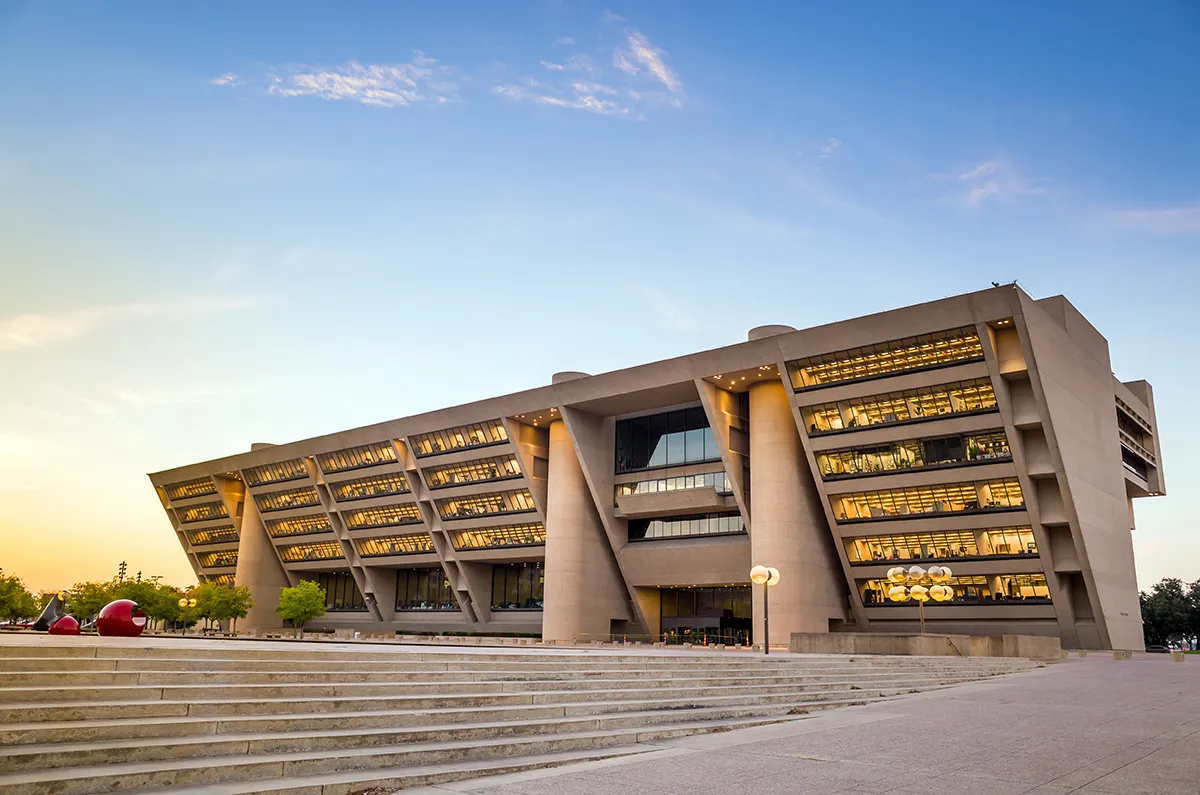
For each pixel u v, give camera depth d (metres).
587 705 15.69
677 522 70.00
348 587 101.31
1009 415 51.66
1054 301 57.31
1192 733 13.71
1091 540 53.84
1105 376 63.19
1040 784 9.67
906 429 55.09
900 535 57.81
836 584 62.88
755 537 60.84
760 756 11.48
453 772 11.05
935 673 28.67
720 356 60.31
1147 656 53.09
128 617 24.12
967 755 11.53
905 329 52.53
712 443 67.69
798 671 24.56
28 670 12.39
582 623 70.19
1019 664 34.91
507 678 17.33
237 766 10.13
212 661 14.09
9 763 9.25
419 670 16.39
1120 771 10.43
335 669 15.30
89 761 9.74
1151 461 76.06
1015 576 55.34
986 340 50.53
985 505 54.38
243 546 101.62
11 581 93.56
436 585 91.00
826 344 55.62
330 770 10.88
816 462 59.16
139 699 11.95
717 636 68.62
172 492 109.88
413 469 82.62
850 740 12.89
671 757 11.44
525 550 77.62
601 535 72.81
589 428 71.81
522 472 74.19
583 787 9.61
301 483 93.06
